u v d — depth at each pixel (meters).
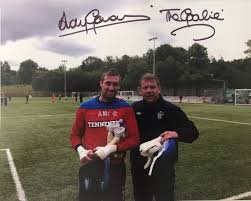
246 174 6.50
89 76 42.09
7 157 8.44
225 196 5.25
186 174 6.50
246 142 10.00
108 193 3.01
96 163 2.98
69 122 16.70
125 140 2.99
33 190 5.69
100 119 2.99
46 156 8.48
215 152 8.54
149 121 3.32
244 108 27.03
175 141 3.16
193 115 19.72
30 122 16.78
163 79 39.12
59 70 49.16
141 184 3.40
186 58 40.53
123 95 33.28
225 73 43.91
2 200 5.24
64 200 5.16
